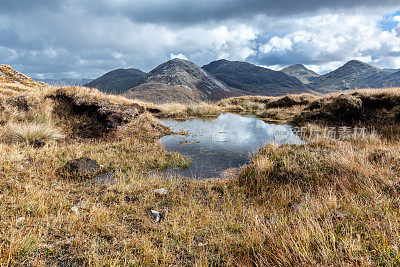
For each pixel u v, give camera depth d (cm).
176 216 372
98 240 296
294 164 545
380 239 221
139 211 391
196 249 288
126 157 724
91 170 577
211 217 377
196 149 878
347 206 308
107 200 432
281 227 293
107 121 996
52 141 775
